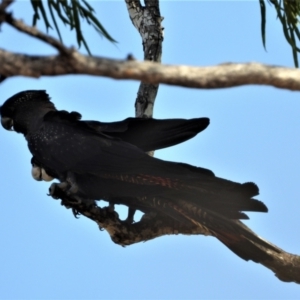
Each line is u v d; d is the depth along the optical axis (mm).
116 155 12305
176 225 11914
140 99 13141
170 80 7613
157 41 13242
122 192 11922
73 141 12773
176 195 11289
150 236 11977
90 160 12438
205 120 12852
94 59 7457
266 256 10688
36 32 7262
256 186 10336
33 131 13430
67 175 12648
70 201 11773
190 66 7688
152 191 11414
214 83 7695
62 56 7355
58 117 13273
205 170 11117
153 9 13406
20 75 7488
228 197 10523
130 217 12211
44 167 13242
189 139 12922
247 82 7785
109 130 12883
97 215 11781
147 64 7574
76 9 10336
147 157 12023
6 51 7434
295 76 7859
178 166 11305
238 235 10719
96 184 12281
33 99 13836
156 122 12891
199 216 10977
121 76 7535
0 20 7289
